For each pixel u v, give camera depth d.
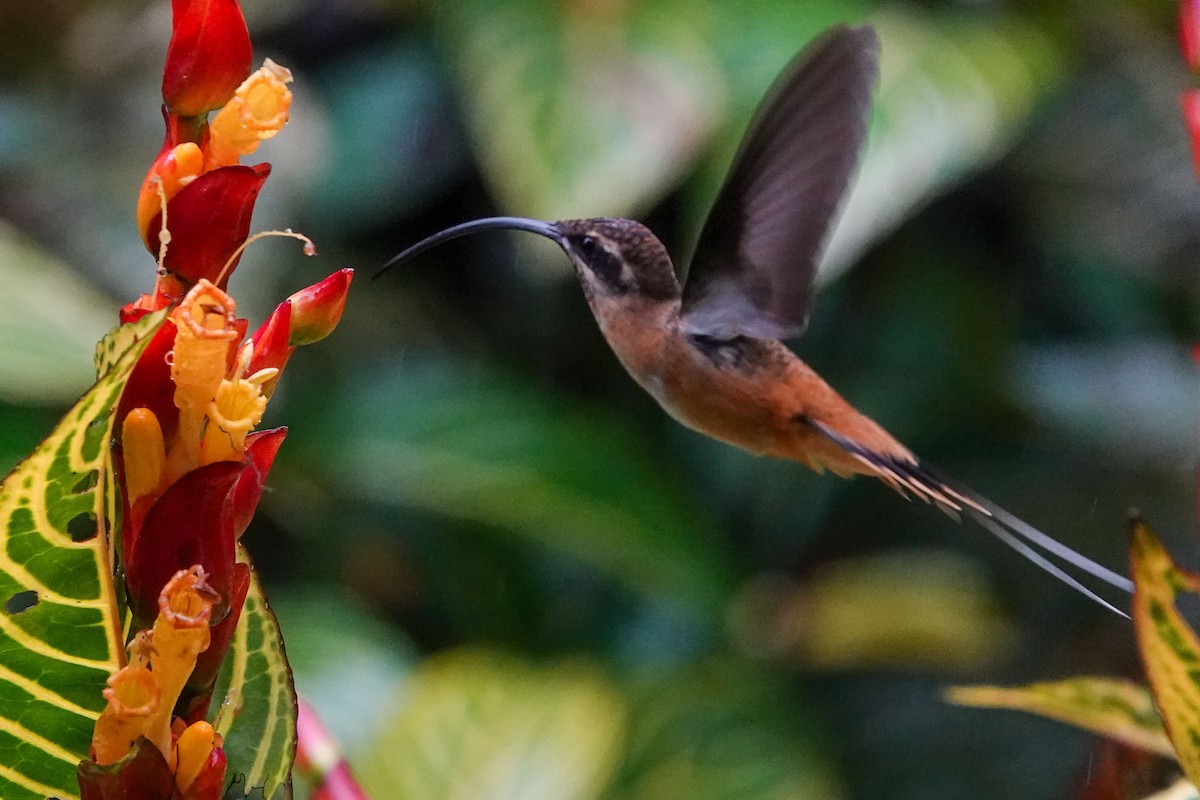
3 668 2.18
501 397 2.57
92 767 1.96
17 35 2.58
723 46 2.54
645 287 2.43
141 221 2.09
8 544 2.05
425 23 2.60
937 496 2.41
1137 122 2.61
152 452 2.00
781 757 2.54
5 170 2.57
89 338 2.50
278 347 2.12
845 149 2.39
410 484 2.55
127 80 2.59
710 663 2.59
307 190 2.58
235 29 2.12
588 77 2.52
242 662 2.29
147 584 1.98
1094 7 2.58
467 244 2.61
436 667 2.52
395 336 2.59
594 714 2.50
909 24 2.56
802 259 2.40
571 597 2.61
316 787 2.31
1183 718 2.31
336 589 2.57
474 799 2.48
